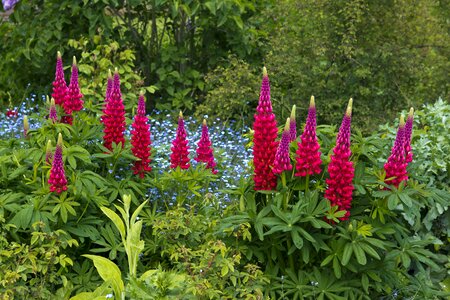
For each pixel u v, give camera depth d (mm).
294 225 4293
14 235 4523
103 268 3977
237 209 4820
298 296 4531
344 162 4273
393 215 4516
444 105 6246
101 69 8258
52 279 4445
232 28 8664
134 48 9125
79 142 4926
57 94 5160
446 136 5727
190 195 5395
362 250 4230
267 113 4445
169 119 8586
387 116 7809
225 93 7914
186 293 4098
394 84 7895
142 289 3871
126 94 8258
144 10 8992
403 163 4367
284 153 4301
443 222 5312
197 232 4871
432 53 8336
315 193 4348
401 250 4512
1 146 5070
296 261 4676
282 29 8047
